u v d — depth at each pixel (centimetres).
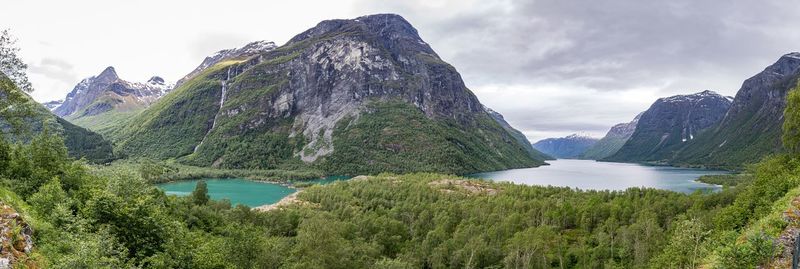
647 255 9919
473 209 15075
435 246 12075
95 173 7806
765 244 3111
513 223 13500
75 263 3069
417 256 11762
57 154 7475
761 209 5253
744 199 6094
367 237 12694
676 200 15100
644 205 14438
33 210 4288
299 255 7656
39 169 6494
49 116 8700
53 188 5278
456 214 15038
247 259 6259
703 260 4200
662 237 10550
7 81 5675
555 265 11756
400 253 12056
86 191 5788
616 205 14575
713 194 14525
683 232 4709
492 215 14225
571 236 13688
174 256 5081
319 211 15312
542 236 12200
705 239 4628
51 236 3578
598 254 11525
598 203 15412
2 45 5603
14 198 4216
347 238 11688
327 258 7694
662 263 5294
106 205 4788
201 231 9694
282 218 13438
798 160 6216
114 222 4812
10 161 6244
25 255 2784
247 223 11462
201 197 14125
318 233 8112
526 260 10712
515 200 16525
